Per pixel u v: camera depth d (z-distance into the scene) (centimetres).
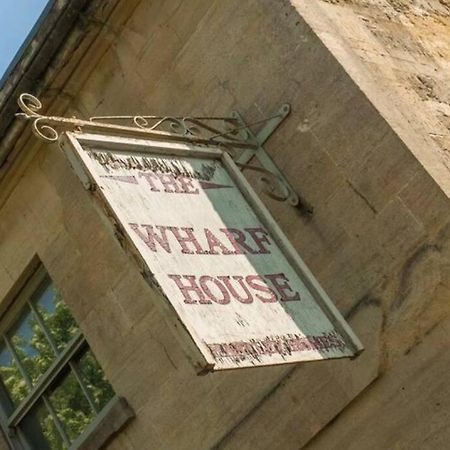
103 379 943
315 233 773
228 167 725
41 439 998
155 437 880
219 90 827
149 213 645
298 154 781
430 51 892
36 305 1018
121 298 911
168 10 862
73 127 681
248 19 810
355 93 755
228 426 826
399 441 727
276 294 652
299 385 779
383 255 739
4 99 927
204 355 579
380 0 901
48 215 976
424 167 724
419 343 718
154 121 870
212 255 649
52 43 891
